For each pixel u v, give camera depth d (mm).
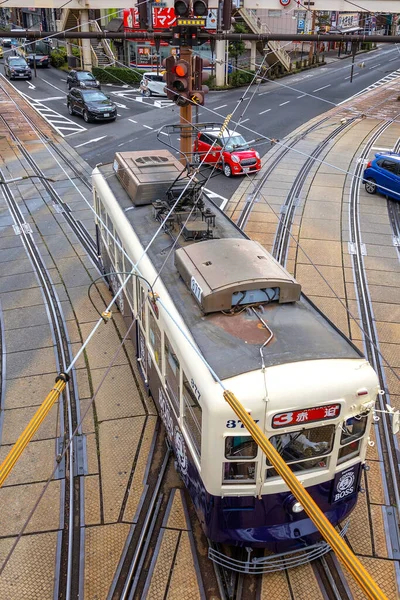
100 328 11742
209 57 38750
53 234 16219
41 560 6992
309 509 3568
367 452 8703
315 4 23500
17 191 19172
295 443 6043
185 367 6418
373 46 60844
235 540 6297
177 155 22656
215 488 6008
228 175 20688
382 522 7516
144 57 42281
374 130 26734
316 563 6922
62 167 21641
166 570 6824
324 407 5906
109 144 24797
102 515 7609
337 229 16422
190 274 7328
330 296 12969
